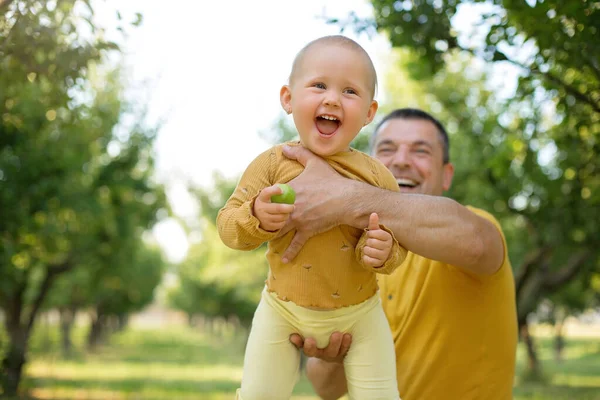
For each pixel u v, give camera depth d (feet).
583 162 22.50
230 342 209.56
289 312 7.36
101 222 61.26
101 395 58.03
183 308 267.80
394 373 7.61
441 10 16.40
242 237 6.70
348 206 7.25
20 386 56.34
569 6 12.32
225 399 58.85
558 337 129.49
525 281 50.70
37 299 62.49
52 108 15.15
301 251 7.25
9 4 10.67
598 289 84.17
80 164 50.06
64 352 126.72
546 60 13.80
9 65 12.46
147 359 123.34
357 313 7.42
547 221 39.96
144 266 141.08
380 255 6.90
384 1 16.89
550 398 61.21
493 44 14.76
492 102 48.37
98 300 132.57
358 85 7.12
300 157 7.54
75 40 12.59
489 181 45.80
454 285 9.38
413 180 10.82
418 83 54.85
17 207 43.29
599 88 14.71
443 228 7.79
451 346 9.32
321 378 10.68
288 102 7.61
